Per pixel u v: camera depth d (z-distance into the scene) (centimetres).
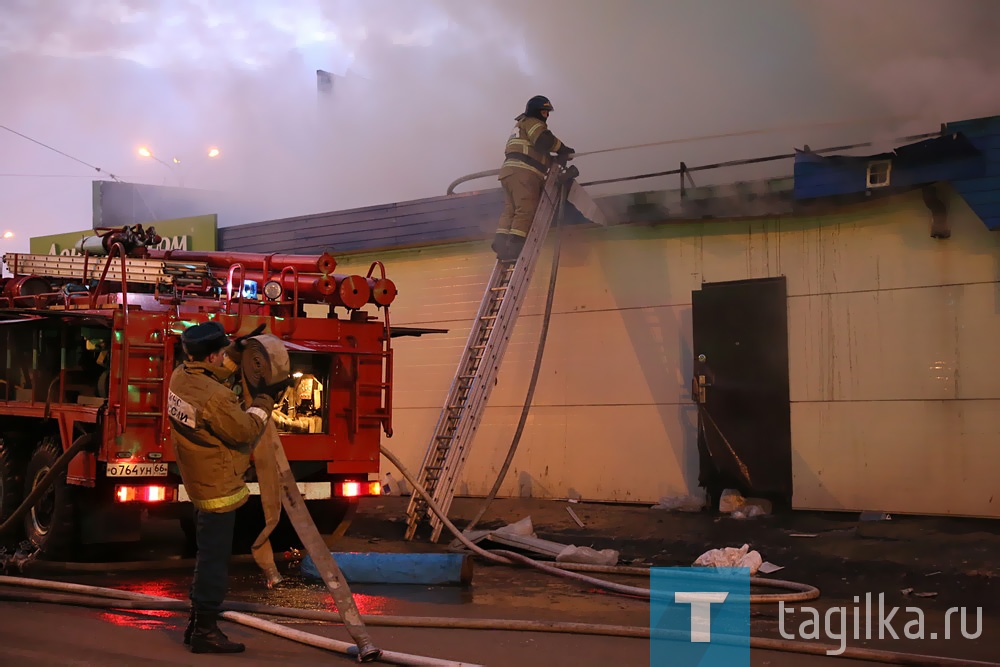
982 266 826
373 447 779
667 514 916
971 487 820
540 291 1067
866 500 865
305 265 820
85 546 736
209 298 783
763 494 909
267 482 488
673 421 976
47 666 425
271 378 470
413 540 837
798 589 622
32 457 785
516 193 927
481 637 493
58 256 830
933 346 845
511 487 1072
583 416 1030
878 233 875
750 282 929
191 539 846
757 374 920
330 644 459
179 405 450
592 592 634
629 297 1009
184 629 506
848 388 880
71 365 754
